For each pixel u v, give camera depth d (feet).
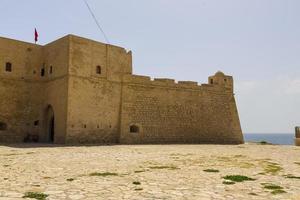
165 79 127.13
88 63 108.06
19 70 112.37
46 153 65.87
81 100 104.32
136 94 119.55
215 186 33.65
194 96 133.08
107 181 35.68
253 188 32.91
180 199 27.76
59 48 108.78
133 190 31.14
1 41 109.09
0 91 107.34
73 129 100.94
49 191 30.27
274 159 61.00
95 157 59.67
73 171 42.75
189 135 128.16
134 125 116.57
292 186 34.22
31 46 116.16
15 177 37.83
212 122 135.23
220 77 142.31
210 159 59.41
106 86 112.37
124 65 119.85
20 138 110.01
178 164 51.34
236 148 93.15
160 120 122.42
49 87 112.47
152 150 77.66
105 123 110.42
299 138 120.78
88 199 27.25
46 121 114.32
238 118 143.84
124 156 62.13
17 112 110.32
